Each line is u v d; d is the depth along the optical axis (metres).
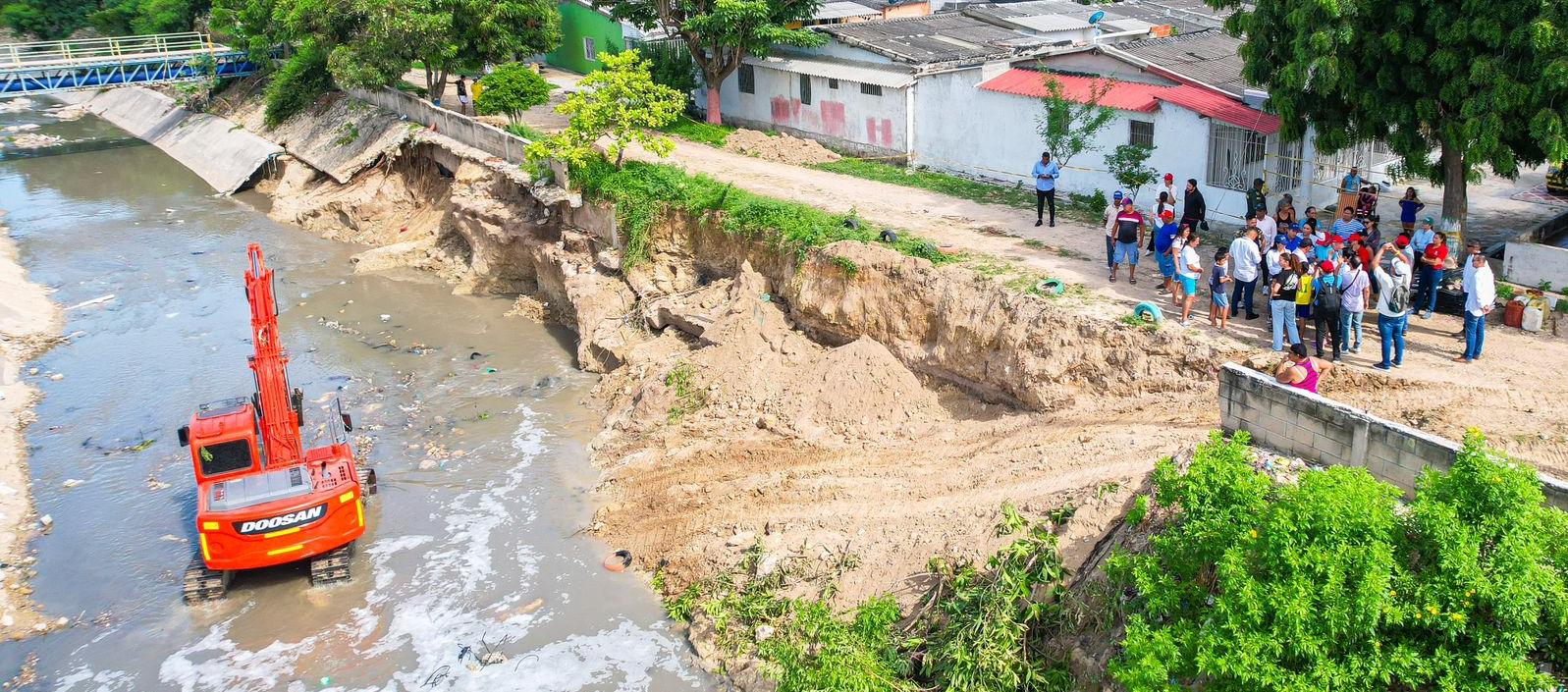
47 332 32.69
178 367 29.89
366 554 20.98
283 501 19.28
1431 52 20.27
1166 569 13.90
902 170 35.31
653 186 29.66
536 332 31.48
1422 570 12.16
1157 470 14.45
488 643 18.42
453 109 45.97
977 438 21.08
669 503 21.66
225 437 19.86
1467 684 11.67
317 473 20.27
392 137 42.34
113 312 34.16
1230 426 16.73
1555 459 15.55
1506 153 19.70
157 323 33.16
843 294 24.83
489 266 34.41
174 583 20.50
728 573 19.03
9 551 21.58
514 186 34.41
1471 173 21.97
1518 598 11.44
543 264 32.53
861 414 22.81
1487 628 11.70
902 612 17.12
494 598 19.58
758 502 20.88
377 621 19.11
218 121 55.75
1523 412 16.84
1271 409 16.02
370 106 46.28
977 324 22.47
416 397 27.38
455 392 27.62
